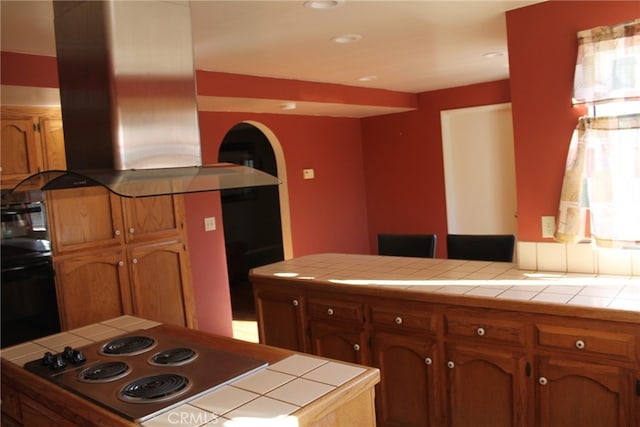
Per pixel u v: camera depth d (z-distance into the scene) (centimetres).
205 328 446
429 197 600
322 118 595
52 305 315
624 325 200
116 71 177
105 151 183
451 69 449
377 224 648
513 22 275
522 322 224
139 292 362
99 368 180
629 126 241
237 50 327
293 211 561
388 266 314
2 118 291
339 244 616
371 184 646
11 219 298
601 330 205
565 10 258
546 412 221
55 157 313
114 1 176
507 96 528
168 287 381
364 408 161
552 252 273
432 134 586
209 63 358
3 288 296
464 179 589
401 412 266
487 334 233
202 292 443
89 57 183
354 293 273
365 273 299
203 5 238
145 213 367
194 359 182
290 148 557
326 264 334
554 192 271
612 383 205
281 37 304
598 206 253
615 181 247
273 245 639
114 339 214
